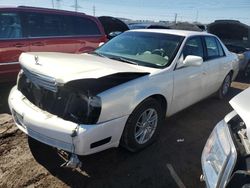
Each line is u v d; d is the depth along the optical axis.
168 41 4.10
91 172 3.02
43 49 5.67
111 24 10.13
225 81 5.79
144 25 13.16
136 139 3.33
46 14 5.76
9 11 5.21
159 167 3.20
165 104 3.73
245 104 2.15
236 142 2.04
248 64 8.12
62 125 2.60
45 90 2.86
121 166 3.16
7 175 2.90
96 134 2.65
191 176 3.08
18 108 2.98
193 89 4.29
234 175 1.85
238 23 8.50
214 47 5.10
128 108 2.97
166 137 3.94
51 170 3.02
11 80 5.38
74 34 6.22
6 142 3.50
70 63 2.93
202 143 3.85
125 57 3.89
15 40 5.23
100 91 2.69
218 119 4.79
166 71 3.58
